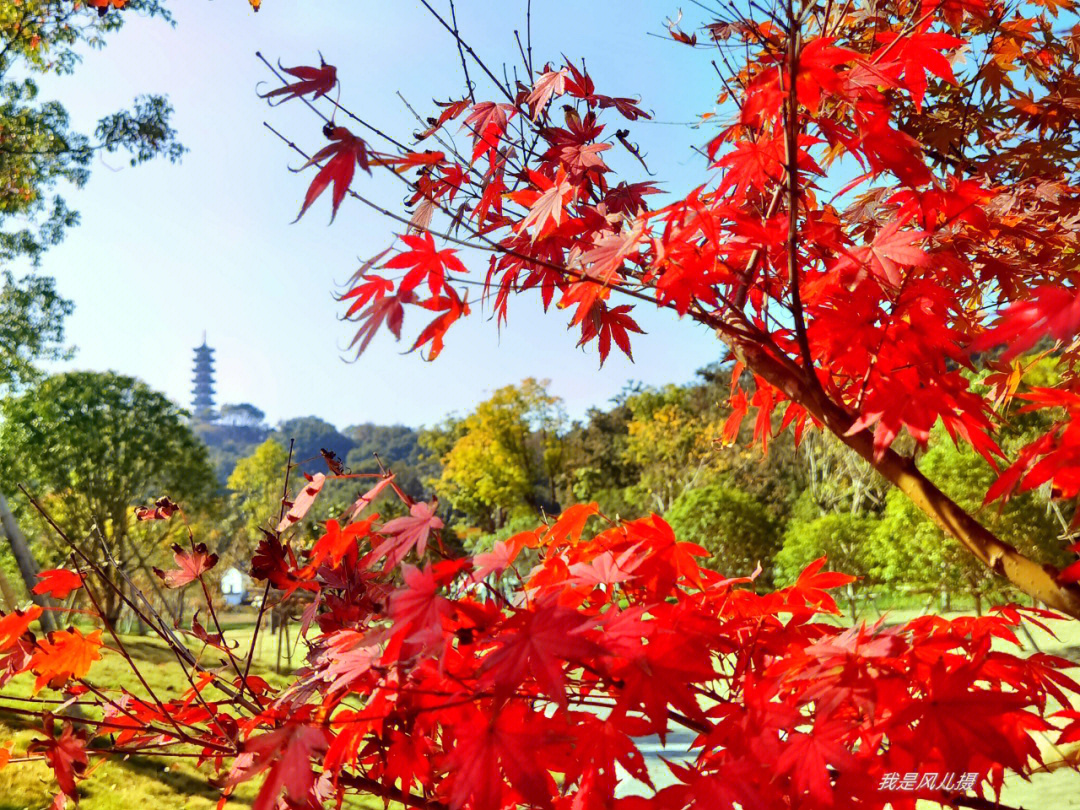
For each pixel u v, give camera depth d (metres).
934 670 1.01
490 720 0.95
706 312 1.30
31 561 10.01
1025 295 1.66
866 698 0.93
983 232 1.51
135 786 6.82
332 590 1.59
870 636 1.02
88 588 1.59
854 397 1.49
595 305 1.52
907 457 1.20
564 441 46.12
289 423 120.44
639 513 30.03
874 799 0.92
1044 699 1.07
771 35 1.73
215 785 1.43
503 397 44.28
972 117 2.13
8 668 1.52
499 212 1.62
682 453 31.92
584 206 1.58
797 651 1.16
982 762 0.98
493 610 1.08
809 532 12.72
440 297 1.18
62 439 19.30
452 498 46.56
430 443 53.12
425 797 1.27
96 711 3.46
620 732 1.00
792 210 1.11
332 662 1.28
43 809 5.74
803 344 1.20
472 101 1.66
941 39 1.17
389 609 1.04
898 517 10.43
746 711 1.01
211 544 25.53
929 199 1.21
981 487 9.34
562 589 1.14
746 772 0.95
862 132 1.18
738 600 1.28
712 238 1.15
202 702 1.53
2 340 12.27
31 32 10.56
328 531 1.36
